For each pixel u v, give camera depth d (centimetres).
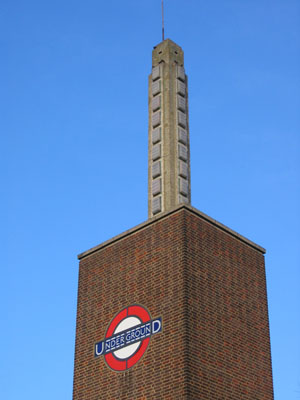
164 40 4322
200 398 2922
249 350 3281
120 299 3419
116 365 3259
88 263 3709
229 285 3356
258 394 3206
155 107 4109
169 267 3253
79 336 3534
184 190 3847
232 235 3531
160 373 3034
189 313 3078
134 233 3525
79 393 3362
